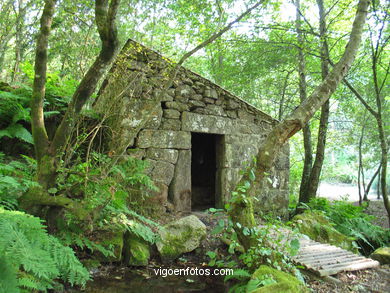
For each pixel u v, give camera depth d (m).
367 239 6.11
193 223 4.59
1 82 5.64
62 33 6.05
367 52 7.35
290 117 3.38
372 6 5.96
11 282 1.94
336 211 6.71
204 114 5.92
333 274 3.61
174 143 5.51
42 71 3.26
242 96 10.61
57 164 3.45
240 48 8.45
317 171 7.34
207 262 4.23
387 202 6.68
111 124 5.11
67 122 3.41
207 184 8.12
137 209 5.06
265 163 3.31
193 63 11.96
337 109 11.10
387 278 3.64
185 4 5.19
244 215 3.29
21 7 7.62
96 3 3.04
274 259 3.29
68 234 3.43
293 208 8.15
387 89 9.62
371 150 12.09
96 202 3.68
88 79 3.31
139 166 4.69
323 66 7.05
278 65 8.98
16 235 2.18
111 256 3.83
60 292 3.02
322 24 7.00
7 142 5.29
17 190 3.26
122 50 5.15
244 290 2.95
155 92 5.41
